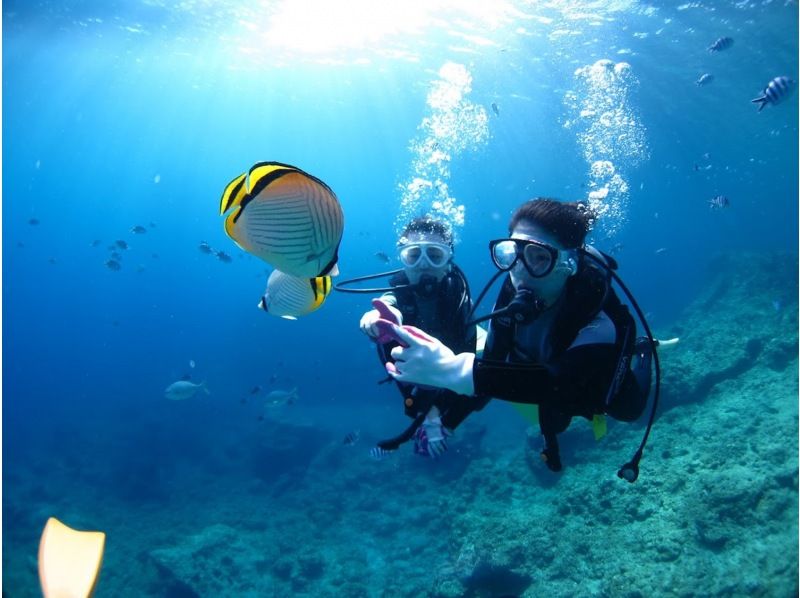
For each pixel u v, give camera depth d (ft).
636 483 25.17
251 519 40.42
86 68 92.84
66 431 68.74
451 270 9.43
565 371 5.33
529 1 52.24
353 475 45.75
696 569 18.97
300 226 4.09
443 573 25.59
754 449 23.56
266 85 97.71
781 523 18.93
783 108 91.15
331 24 64.39
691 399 32.96
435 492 40.37
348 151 174.60
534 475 33.19
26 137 160.45
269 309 5.47
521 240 5.93
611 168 119.44
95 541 3.14
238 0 58.80
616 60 67.00
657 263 188.75
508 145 127.24
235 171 241.96
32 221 59.72
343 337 102.17
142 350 162.30
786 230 215.51
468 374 5.02
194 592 30.07
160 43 76.18
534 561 23.63
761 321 40.70
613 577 20.39
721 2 51.65
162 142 174.19
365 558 34.14
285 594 30.73
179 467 55.57
